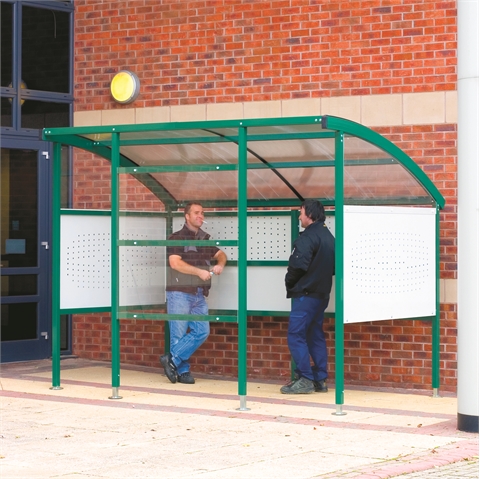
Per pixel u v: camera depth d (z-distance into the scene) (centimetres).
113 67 1427
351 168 1109
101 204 1440
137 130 1088
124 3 1419
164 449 830
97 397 1115
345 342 1253
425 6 1219
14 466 764
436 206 1162
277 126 1028
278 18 1307
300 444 856
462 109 922
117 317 1120
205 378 1294
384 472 744
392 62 1237
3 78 1417
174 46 1381
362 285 1054
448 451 832
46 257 1438
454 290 1194
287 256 1209
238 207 1042
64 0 1449
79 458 793
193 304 1143
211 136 1108
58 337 1172
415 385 1213
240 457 801
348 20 1263
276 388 1205
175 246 1145
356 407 1070
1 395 1123
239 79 1334
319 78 1280
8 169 1411
